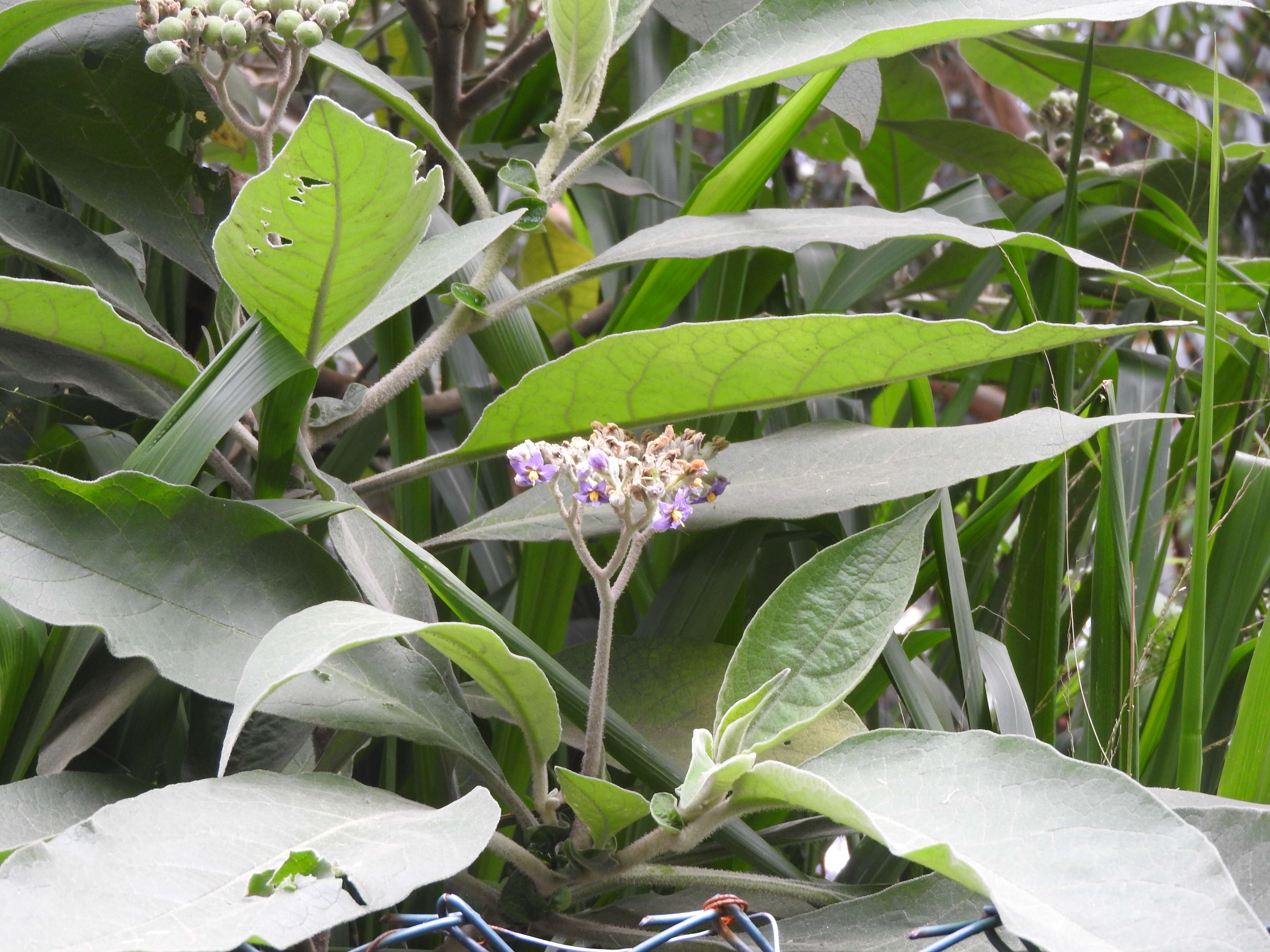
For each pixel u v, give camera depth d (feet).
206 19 3.82
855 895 3.70
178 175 4.16
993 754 3.43
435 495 4.94
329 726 3.62
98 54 4.17
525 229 4.07
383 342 4.43
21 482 3.55
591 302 7.34
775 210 4.26
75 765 3.94
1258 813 3.54
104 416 4.36
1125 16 3.90
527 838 3.70
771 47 4.11
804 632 3.68
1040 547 4.27
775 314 5.02
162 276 4.52
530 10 5.14
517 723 3.66
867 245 4.09
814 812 3.59
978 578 4.54
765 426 4.80
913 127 5.28
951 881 3.58
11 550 3.52
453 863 3.32
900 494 3.86
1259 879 3.50
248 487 4.00
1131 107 5.64
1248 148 5.47
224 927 3.24
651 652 3.99
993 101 10.12
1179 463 4.78
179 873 3.29
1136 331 3.76
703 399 3.93
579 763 4.47
